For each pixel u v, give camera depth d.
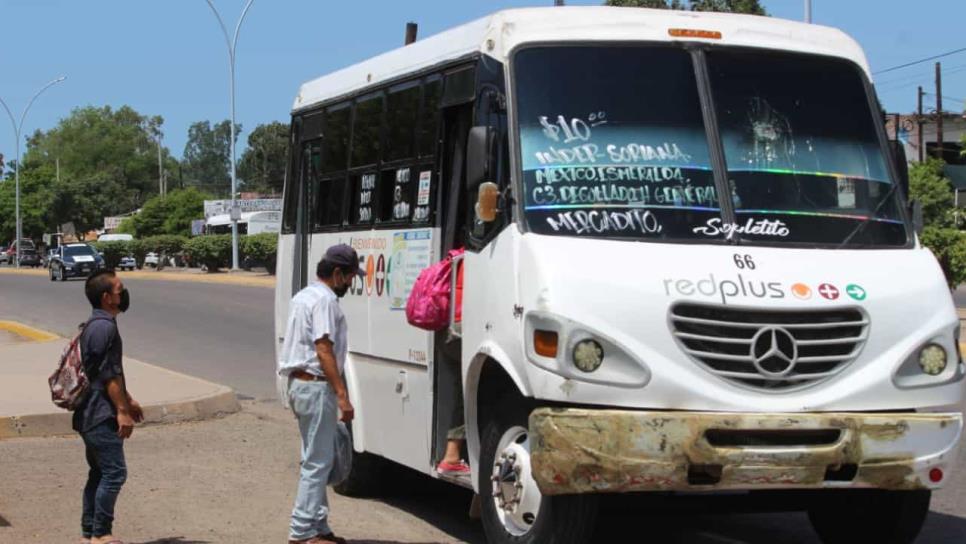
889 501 7.18
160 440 12.09
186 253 61.47
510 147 6.96
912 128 52.41
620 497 7.00
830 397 6.34
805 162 7.22
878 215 7.18
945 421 6.47
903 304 6.61
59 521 8.33
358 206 9.55
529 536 6.69
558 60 7.19
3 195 116.81
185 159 184.88
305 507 7.18
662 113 7.14
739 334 6.30
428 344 8.05
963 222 29.17
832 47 7.68
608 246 6.58
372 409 9.14
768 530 8.65
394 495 9.87
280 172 112.81
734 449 6.14
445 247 8.03
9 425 11.93
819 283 6.53
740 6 31.05
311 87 10.83
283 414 14.09
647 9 7.48
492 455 7.11
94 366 7.14
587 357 6.23
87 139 156.62
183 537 7.98
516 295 6.62
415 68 8.62
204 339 23.14
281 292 11.13
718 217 6.88
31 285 47.34
